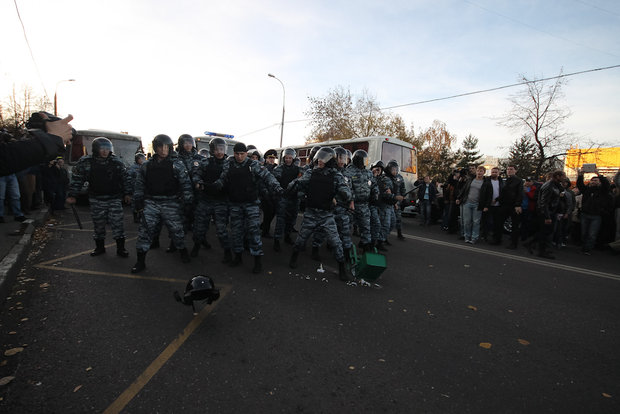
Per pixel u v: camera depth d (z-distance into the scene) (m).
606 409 2.17
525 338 3.12
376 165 6.98
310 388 2.21
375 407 2.07
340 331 3.04
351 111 28.17
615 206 7.74
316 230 4.72
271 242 6.86
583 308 3.98
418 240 8.11
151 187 4.46
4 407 1.91
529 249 7.31
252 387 2.19
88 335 2.76
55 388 2.10
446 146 29.81
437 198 11.68
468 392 2.27
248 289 3.98
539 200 6.86
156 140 4.41
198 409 1.96
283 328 3.04
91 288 3.78
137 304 3.41
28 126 1.43
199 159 6.55
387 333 3.06
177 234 4.73
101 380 2.19
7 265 3.81
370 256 4.33
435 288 4.41
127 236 6.67
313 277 4.57
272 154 7.05
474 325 3.34
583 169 7.84
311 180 4.57
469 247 7.50
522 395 2.27
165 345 2.66
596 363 2.75
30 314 3.09
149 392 2.10
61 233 6.64
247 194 4.56
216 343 2.73
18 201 6.81
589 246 7.67
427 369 2.52
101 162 4.91
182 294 3.72
